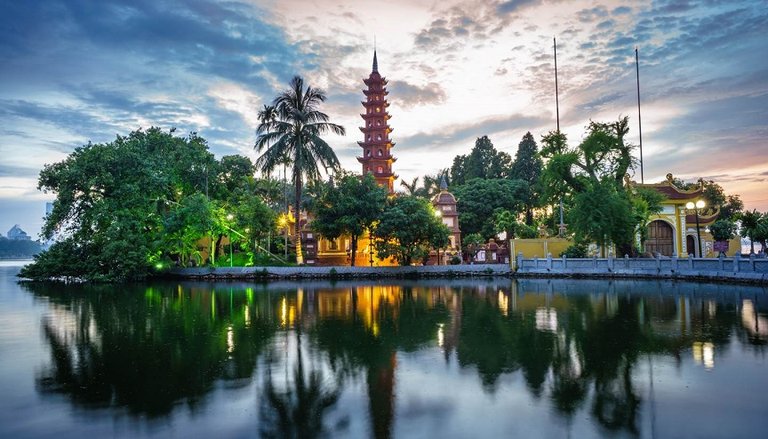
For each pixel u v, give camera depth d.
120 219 46.28
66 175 44.91
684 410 9.19
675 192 52.16
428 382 11.12
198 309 24.20
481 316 21.02
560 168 45.66
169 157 50.16
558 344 14.95
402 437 8.06
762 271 32.47
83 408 9.54
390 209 50.50
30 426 8.61
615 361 12.77
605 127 44.41
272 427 8.53
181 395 10.31
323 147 48.88
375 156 71.69
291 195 67.94
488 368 12.27
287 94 48.78
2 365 12.80
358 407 9.53
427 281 44.41
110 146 48.03
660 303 24.31
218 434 8.25
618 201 42.53
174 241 48.00
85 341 15.93
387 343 15.44
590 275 44.31
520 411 9.23
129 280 46.09
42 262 46.34
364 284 41.22
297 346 15.06
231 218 50.19
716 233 51.62
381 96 73.50
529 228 63.72
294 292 33.75
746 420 8.67
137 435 8.20
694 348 14.16
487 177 88.88
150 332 17.59
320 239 61.75
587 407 9.41
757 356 13.16
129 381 11.31
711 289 30.95
